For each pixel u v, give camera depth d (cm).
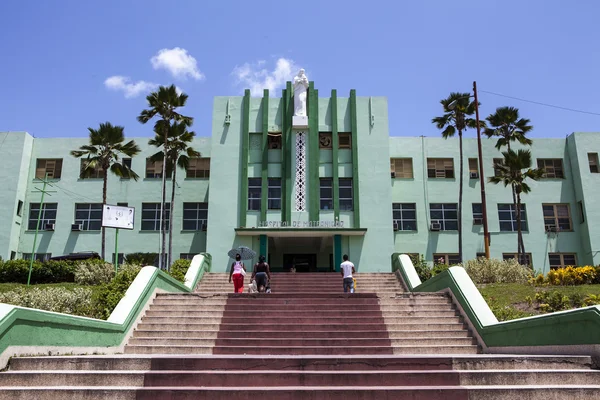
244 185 2650
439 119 3050
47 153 3188
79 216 3114
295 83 2752
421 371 785
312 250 2989
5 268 2295
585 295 1398
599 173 3147
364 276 2236
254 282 1652
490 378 766
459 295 1314
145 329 1239
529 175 2945
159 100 2859
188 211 3130
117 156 3047
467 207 3127
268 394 723
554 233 3122
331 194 2675
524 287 1666
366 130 2756
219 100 2781
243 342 1143
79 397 727
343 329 1237
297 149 2697
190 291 1912
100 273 2203
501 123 3102
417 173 3161
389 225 2625
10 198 3019
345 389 727
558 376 759
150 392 729
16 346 810
